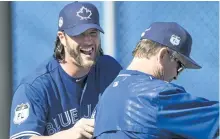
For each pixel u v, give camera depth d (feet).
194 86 51.34
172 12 51.16
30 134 30.12
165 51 25.44
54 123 31.81
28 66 53.42
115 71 33.58
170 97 24.43
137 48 25.95
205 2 50.62
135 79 25.29
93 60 31.07
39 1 52.95
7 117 52.70
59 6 52.65
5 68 53.42
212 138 24.79
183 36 25.77
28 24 53.16
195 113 24.58
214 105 24.93
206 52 50.88
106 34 51.21
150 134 24.25
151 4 51.24
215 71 50.90
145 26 51.44
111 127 24.79
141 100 24.45
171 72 25.89
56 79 31.50
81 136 27.86
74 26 30.37
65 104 31.89
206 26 50.72
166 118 24.25
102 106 25.64
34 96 30.66
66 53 31.27
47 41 52.95
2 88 52.95
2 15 52.90
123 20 51.34
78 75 31.68
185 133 24.53
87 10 30.78
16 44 53.52
